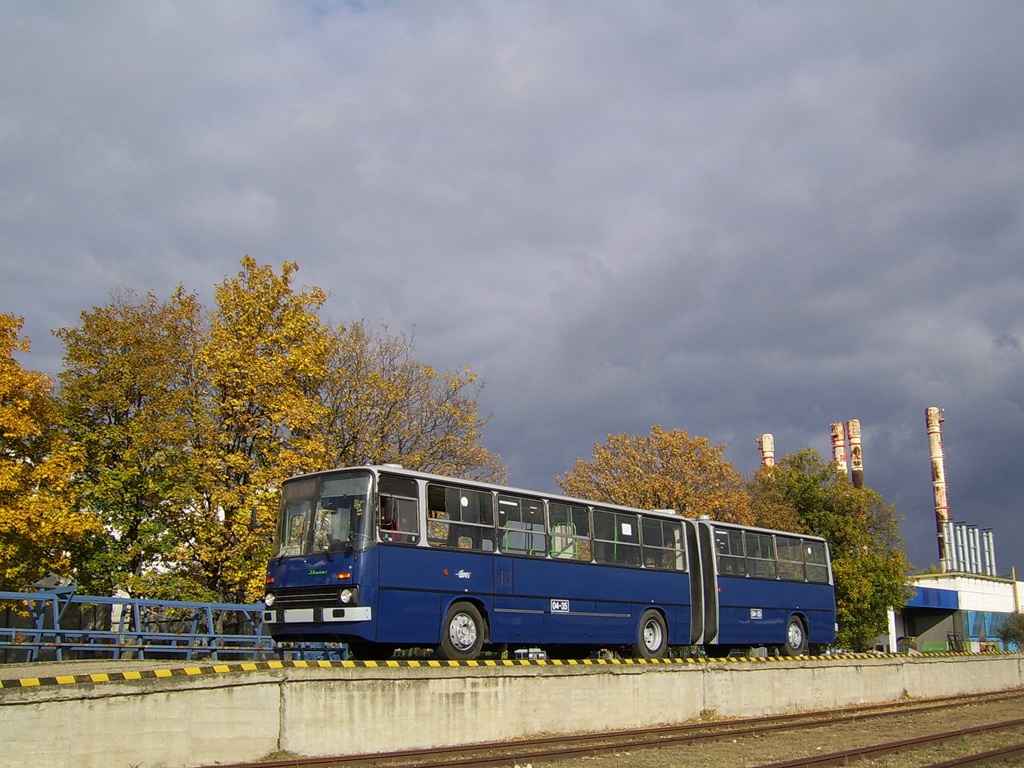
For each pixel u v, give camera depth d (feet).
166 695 47.47
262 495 93.20
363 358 124.36
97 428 100.32
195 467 95.61
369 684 55.47
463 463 126.00
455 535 66.64
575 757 55.16
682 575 87.04
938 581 271.90
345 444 118.32
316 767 48.60
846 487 184.96
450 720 59.06
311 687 53.06
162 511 98.68
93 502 97.50
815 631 103.55
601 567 78.43
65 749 43.86
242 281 102.99
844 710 91.30
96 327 100.22
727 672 81.46
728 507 161.38
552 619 72.90
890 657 106.93
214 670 49.37
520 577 70.79
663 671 75.05
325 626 60.70
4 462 86.28
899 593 182.09
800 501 186.09
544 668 65.51
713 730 70.74
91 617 111.45
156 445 97.76
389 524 62.18
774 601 97.96
